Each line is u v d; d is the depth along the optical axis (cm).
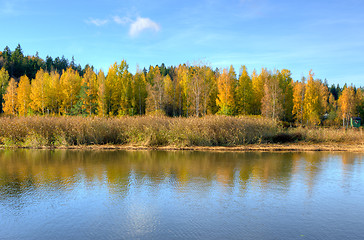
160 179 813
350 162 1146
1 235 436
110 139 1784
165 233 445
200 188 716
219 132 1730
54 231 452
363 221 504
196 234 442
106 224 481
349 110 5191
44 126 1712
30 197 630
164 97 4678
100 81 4844
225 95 4225
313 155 1362
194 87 4112
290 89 5012
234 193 674
